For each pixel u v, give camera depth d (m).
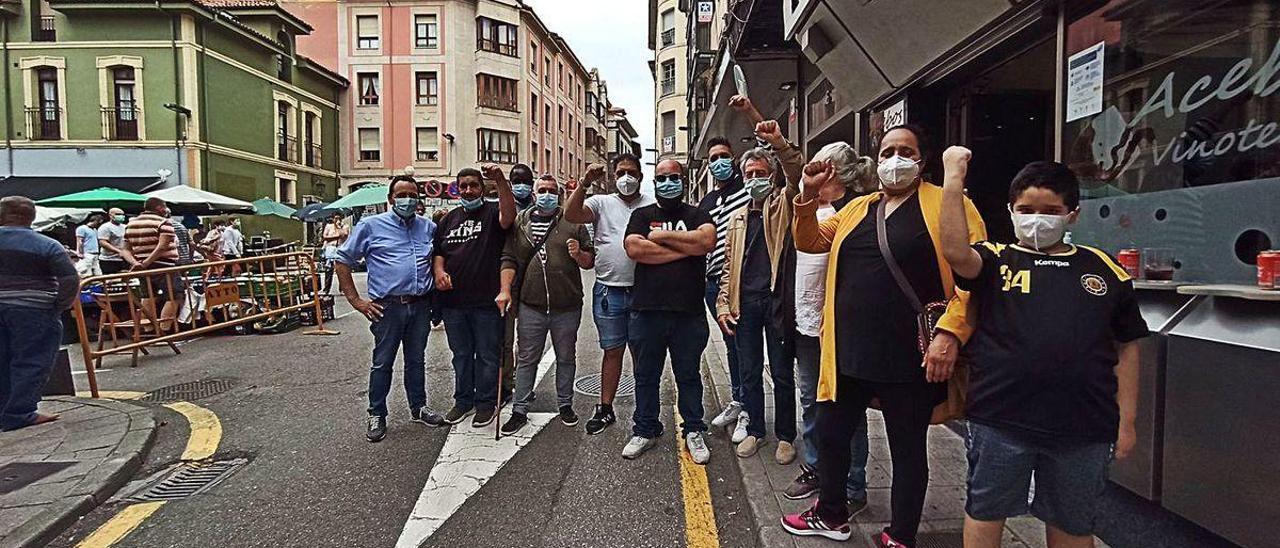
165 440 4.86
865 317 2.73
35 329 4.93
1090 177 3.60
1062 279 2.23
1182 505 2.60
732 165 4.80
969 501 2.43
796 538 3.17
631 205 4.75
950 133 5.54
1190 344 2.57
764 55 8.95
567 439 4.77
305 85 31.30
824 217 3.49
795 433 4.18
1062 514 2.31
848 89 6.59
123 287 8.89
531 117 40.38
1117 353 2.23
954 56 4.87
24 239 4.91
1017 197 2.32
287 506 3.73
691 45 20.55
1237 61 2.83
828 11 5.69
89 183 19.91
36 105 23.77
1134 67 3.32
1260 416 2.29
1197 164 3.00
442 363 7.50
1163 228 3.16
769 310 4.09
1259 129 2.75
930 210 2.70
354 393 6.16
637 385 4.39
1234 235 2.83
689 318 4.22
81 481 3.90
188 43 23.58
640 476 4.11
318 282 10.45
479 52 36.00
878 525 3.28
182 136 23.64
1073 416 2.15
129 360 7.69
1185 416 2.59
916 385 2.71
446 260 4.98
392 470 4.23
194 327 8.87
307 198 30.45
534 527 3.47
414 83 35.00
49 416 5.11
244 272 10.95
